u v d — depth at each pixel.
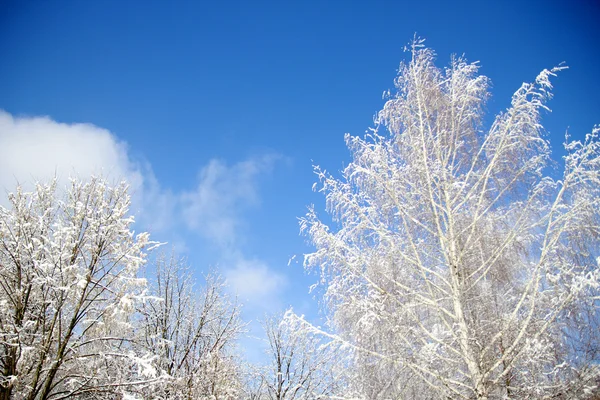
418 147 8.74
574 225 7.11
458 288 7.70
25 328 8.36
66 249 8.86
